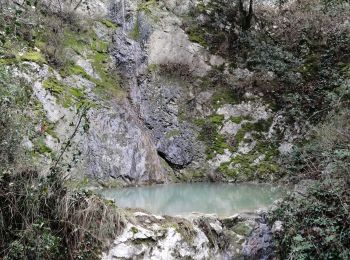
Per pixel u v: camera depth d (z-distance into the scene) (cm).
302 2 1155
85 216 450
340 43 1025
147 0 1030
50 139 670
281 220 559
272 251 543
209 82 961
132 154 796
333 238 505
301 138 880
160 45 959
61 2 919
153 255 462
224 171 855
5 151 456
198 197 683
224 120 915
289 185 724
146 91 910
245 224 544
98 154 744
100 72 884
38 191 442
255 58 1006
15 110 529
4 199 438
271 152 877
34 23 818
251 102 941
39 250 421
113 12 986
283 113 922
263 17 1116
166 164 865
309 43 1048
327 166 584
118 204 593
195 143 883
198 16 1037
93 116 772
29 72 723
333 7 1112
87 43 901
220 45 1015
